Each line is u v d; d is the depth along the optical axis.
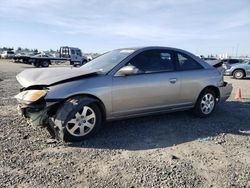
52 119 4.58
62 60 35.25
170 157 4.29
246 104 8.60
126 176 3.63
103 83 4.98
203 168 3.96
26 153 4.24
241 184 3.56
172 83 5.82
